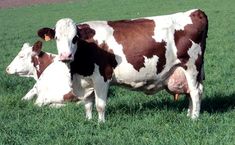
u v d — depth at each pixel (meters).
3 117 10.48
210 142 7.83
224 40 23.27
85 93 9.57
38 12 53.41
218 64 16.20
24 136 8.82
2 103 11.69
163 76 9.70
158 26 9.52
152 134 8.46
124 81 9.52
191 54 9.69
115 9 49.44
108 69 9.24
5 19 48.44
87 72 9.16
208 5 45.19
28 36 32.72
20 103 11.66
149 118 9.53
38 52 13.25
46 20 44.53
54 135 8.77
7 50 25.70
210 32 27.19
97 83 9.23
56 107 11.40
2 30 38.47
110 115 9.98
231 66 15.84
